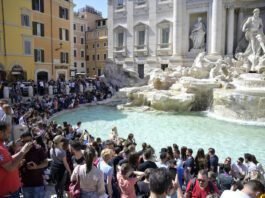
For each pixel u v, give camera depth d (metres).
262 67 30.70
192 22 42.38
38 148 6.80
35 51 42.03
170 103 28.89
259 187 4.53
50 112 26.39
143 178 7.29
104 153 7.20
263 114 23.61
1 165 4.75
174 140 18.77
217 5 37.72
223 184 8.67
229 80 30.28
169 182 3.64
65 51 48.56
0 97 28.55
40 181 6.72
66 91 35.28
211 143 17.95
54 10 45.50
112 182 7.75
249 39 34.44
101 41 78.50
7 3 35.56
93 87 40.09
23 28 38.19
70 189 5.98
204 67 34.09
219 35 38.12
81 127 22.81
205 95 29.41
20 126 11.26
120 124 23.91
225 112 25.94
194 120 25.27
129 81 44.62
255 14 33.69
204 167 9.46
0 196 4.86
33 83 34.72
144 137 19.66
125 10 49.44
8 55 36.03
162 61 45.03
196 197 6.38
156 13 45.16
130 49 49.47
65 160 7.68
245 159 10.85
